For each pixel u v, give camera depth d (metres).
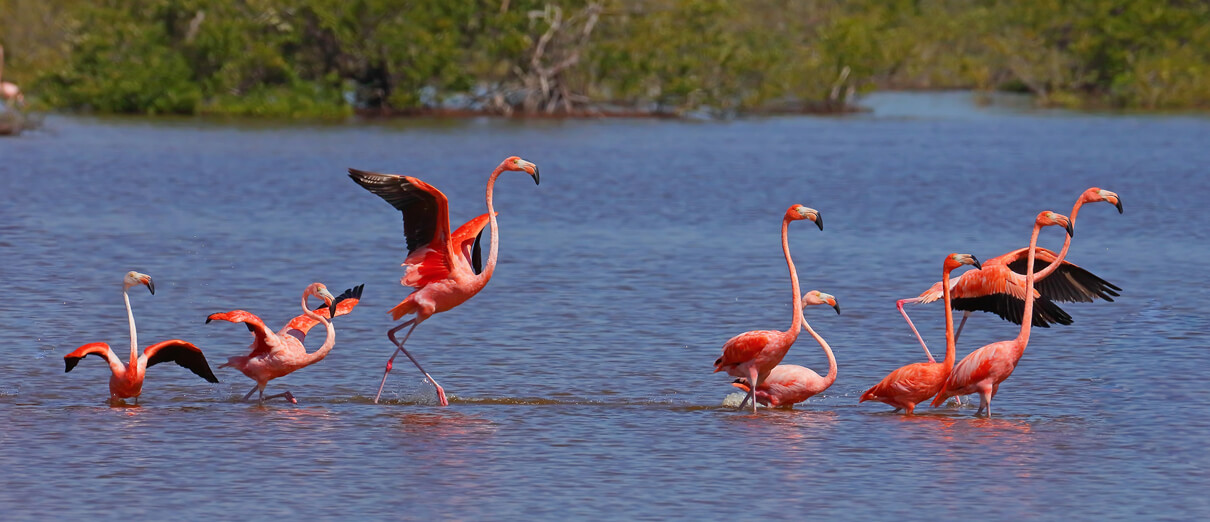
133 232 26.70
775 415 13.04
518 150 51.19
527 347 16.08
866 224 29.58
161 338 16.52
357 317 18.08
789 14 99.56
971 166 46.00
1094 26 89.38
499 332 16.98
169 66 70.81
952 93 106.12
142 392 13.82
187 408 13.14
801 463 11.27
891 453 11.59
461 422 12.63
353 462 11.26
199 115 70.25
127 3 74.38
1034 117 77.00
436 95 73.88
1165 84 86.50
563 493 10.44
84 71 73.06
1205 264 23.31
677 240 26.42
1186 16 87.00
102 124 63.34
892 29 98.19
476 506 10.11
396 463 11.23
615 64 72.31
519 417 12.85
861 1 102.56
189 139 54.66
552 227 28.66
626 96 77.00
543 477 10.86
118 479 10.70
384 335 16.86
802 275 21.84
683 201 34.19
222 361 15.36
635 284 20.75
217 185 36.91
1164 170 44.53
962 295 13.91
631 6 74.44
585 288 20.33
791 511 10.02
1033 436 12.13
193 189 35.72
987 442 11.94
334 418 12.78
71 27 78.81
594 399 13.59
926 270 22.55
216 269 22.06
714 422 12.70
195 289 20.05
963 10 116.06
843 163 46.84
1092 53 88.94
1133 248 25.72
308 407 13.23
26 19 83.00
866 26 86.38
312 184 37.56
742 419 12.82
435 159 46.91
